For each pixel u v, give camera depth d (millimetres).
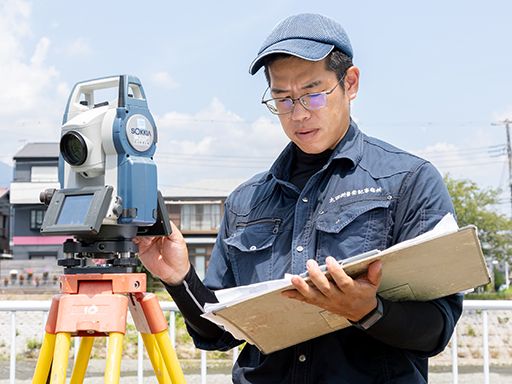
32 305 3549
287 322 1815
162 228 2170
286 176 2125
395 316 1703
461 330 13062
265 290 1666
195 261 32062
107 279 2066
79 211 2055
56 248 32188
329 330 1872
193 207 32219
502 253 31438
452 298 1886
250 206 2188
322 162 2064
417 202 1863
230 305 1700
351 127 2041
